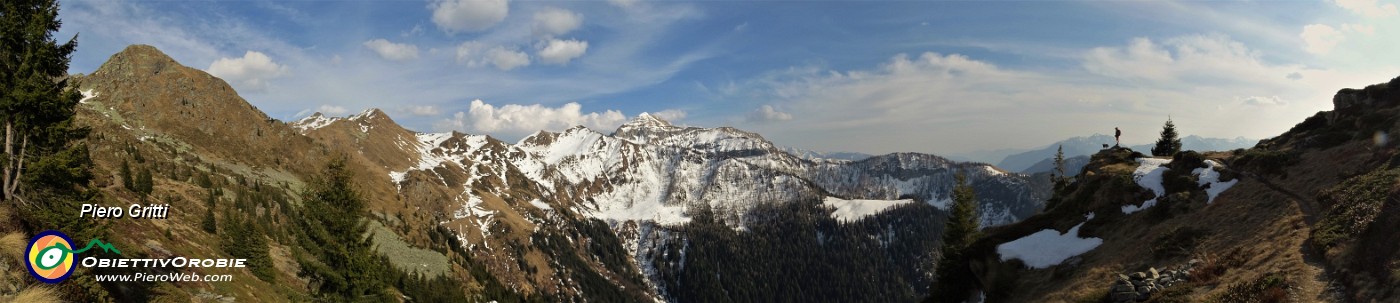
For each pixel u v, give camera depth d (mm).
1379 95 59844
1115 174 65688
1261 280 31922
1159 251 44719
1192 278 37375
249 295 58281
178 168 138250
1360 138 51469
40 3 27953
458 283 159375
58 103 27812
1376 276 26625
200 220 96000
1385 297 24750
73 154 29297
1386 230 28828
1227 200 49781
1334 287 28672
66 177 29062
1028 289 51500
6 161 27109
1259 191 49000
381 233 165250
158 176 124375
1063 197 80562
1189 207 51344
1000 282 54844
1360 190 37156
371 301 38719
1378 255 27703
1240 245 39312
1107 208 60562
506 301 183500
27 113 27156
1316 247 33562
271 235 112688
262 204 139625
